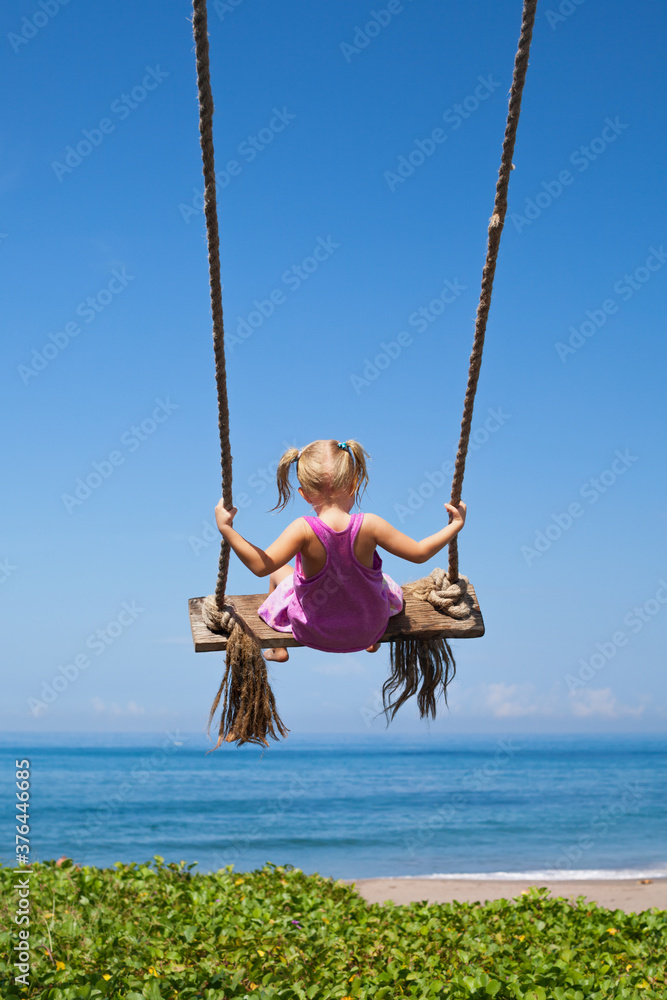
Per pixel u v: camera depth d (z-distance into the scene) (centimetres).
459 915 710
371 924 682
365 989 488
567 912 735
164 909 656
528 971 527
